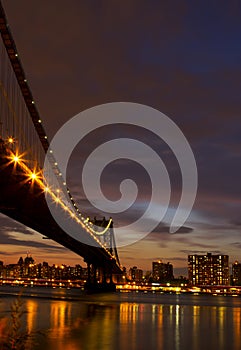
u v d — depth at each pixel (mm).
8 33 49312
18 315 16562
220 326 64062
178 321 69875
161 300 143000
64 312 77188
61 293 174125
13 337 16406
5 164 49844
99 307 93375
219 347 45281
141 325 62125
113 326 59438
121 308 93125
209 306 116312
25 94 58531
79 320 64812
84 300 121188
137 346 44094
